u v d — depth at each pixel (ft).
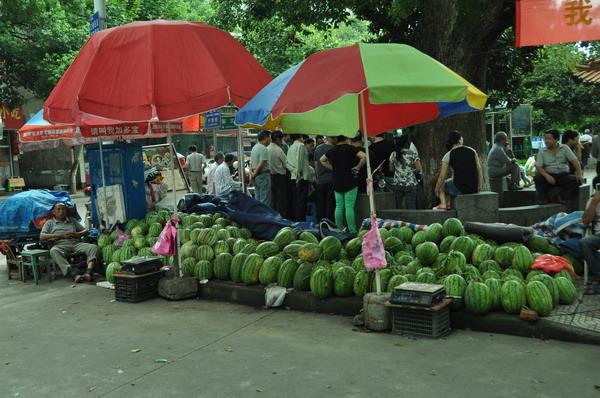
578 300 19.44
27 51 74.54
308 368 15.89
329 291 21.42
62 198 34.42
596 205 20.88
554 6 12.76
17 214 31.96
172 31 22.84
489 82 45.39
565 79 86.84
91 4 87.25
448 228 24.06
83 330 20.68
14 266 31.96
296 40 53.31
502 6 31.45
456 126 34.19
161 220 31.86
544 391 13.70
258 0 41.45
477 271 20.54
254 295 23.00
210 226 30.66
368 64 17.53
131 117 21.18
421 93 16.92
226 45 24.22
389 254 22.41
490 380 14.47
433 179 34.78
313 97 17.57
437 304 17.93
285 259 23.79
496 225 23.63
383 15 40.65
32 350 18.67
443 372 15.14
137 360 17.21
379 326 18.81
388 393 14.01
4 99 78.89
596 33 12.50
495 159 39.78
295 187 38.58
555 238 23.40
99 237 31.37
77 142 36.76
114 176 33.27
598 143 42.73
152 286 25.02
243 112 20.24
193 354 17.49
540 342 17.08
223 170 45.27
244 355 17.19
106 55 22.26
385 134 35.91
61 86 23.16
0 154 97.71
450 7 32.40
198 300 24.40
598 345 16.51
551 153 31.37
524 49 42.91
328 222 28.04
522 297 18.11
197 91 21.65
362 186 32.27
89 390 15.15
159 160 43.29
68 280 30.17
